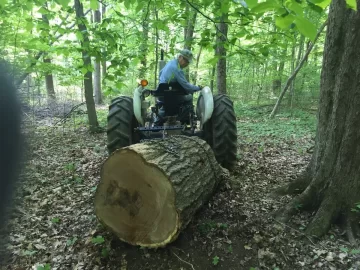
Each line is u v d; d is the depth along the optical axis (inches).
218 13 123.0
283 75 440.8
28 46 200.8
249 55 139.3
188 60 158.4
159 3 142.3
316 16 274.1
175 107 167.2
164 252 106.0
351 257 100.7
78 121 359.3
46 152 216.1
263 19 121.4
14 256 105.8
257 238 109.5
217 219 123.3
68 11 148.2
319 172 123.6
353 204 113.9
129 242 106.0
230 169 163.2
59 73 292.2
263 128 300.8
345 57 110.0
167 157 107.0
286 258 102.1
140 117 156.8
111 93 165.2
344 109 113.4
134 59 162.9
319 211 116.6
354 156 112.3
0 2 132.8
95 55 153.1
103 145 249.6
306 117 356.5
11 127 28.2
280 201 134.9
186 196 102.8
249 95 516.1
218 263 101.7
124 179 104.9
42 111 373.4
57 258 107.0
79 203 144.6
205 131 164.2
